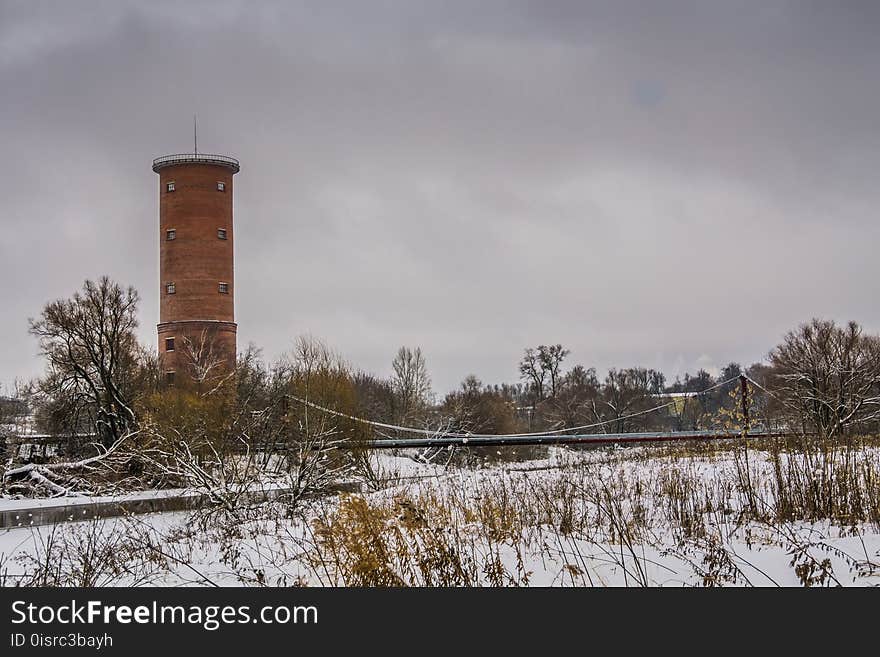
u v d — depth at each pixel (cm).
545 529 1181
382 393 6688
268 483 2277
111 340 4472
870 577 787
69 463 3381
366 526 893
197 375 5512
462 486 1602
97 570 1176
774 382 3166
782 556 894
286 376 2722
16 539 1750
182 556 1277
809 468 1176
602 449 3453
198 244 7388
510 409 6328
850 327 3569
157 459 2388
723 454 1786
